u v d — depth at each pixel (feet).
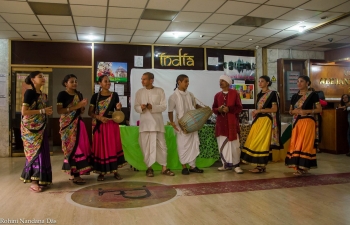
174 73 23.13
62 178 14.12
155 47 24.36
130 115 22.09
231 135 14.99
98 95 13.43
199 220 8.68
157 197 10.93
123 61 23.80
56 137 29.25
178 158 16.11
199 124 14.10
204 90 23.53
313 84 27.37
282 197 10.90
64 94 12.50
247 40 23.72
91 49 23.29
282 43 24.82
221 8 16.74
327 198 10.75
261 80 14.89
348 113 21.33
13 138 22.07
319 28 20.44
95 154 13.23
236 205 10.00
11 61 22.09
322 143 22.81
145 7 16.31
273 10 17.19
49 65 22.58
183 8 16.60
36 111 11.46
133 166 15.76
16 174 15.33
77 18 17.89
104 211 9.45
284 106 26.45
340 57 26.86
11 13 16.88
